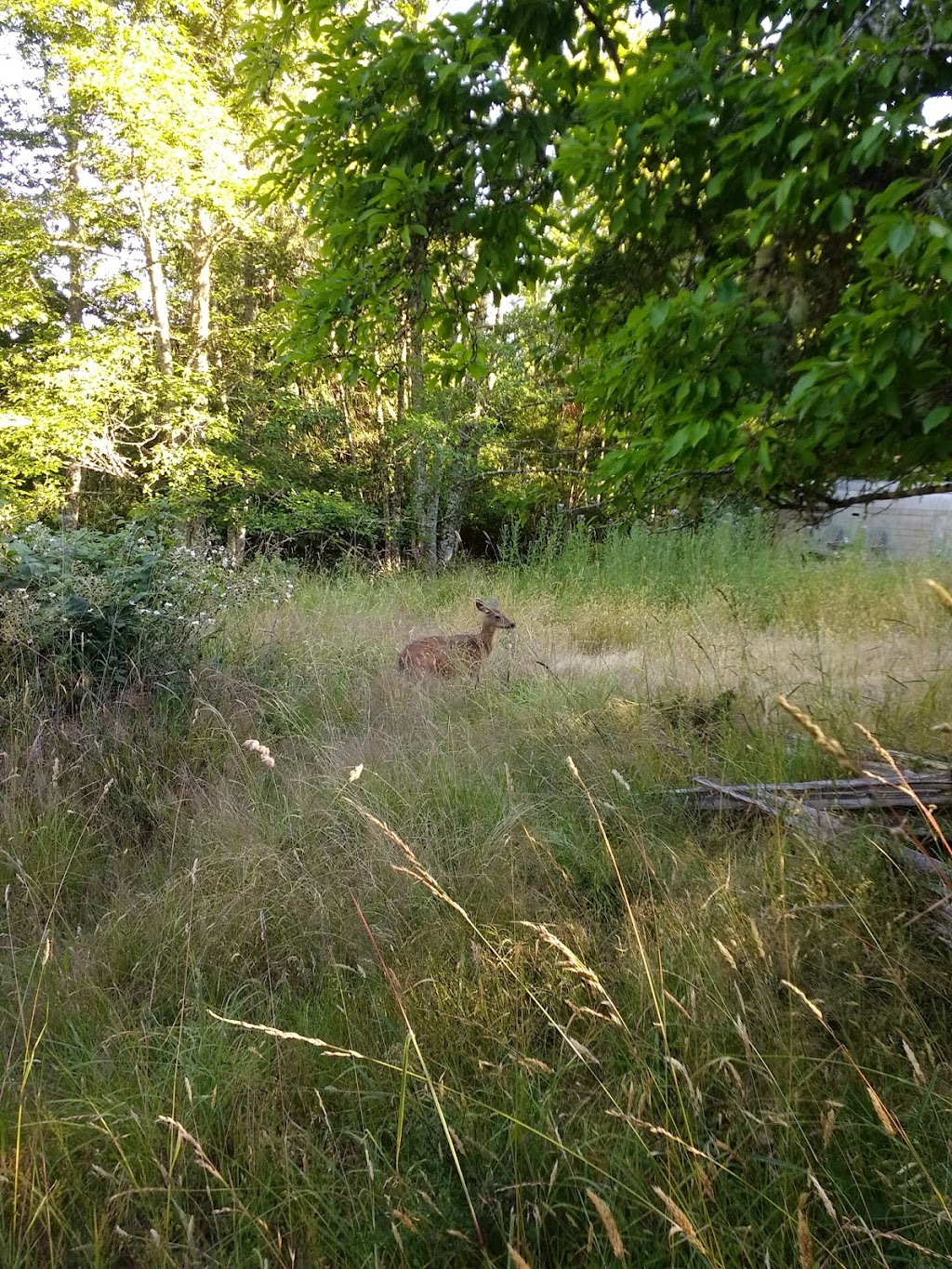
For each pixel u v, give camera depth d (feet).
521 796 13.47
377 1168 7.39
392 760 15.03
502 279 15.26
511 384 47.88
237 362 57.41
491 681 20.10
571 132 11.44
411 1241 6.61
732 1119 7.20
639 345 11.09
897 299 8.59
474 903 10.85
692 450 11.15
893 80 9.65
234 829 13.14
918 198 9.61
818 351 10.98
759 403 10.78
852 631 22.39
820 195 10.23
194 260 52.85
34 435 45.39
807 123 9.95
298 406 54.95
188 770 15.52
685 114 10.45
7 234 49.49
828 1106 7.13
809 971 8.84
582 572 35.55
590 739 15.24
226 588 22.95
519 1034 8.60
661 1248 6.21
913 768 11.68
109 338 47.16
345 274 14.87
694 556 33.58
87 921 11.78
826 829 10.58
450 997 9.16
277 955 10.63
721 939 9.21
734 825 12.26
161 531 22.48
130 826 14.23
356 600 33.32
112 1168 7.53
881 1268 6.04
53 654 17.44
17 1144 7.13
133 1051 8.89
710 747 14.71
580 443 35.37
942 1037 7.95
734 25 11.93
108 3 46.47
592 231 13.97
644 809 12.66
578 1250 6.47
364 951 10.28
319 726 17.54
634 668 19.92
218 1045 8.75
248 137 46.01
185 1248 6.58
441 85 12.32
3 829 13.21
